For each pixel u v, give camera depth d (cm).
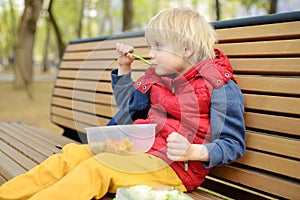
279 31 156
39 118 618
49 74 2577
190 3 1448
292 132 144
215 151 140
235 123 146
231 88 151
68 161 144
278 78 152
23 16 954
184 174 146
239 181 159
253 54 164
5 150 205
